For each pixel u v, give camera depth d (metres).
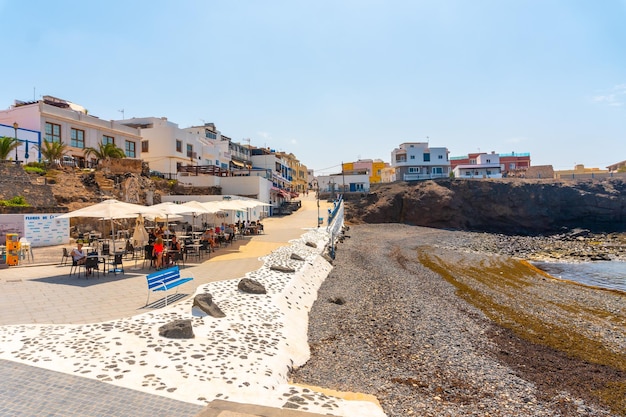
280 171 87.88
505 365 11.38
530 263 35.00
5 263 17.12
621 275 29.17
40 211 24.56
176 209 18.78
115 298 12.04
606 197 62.38
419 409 8.39
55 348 7.82
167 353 8.06
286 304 14.20
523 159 100.19
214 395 6.62
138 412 5.75
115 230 28.94
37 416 5.48
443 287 22.44
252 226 34.03
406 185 70.38
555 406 8.98
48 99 44.41
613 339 14.05
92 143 40.75
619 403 9.27
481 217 64.75
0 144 29.53
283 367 9.09
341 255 31.39
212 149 60.03
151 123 55.56
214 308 11.28
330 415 6.50
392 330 13.99
